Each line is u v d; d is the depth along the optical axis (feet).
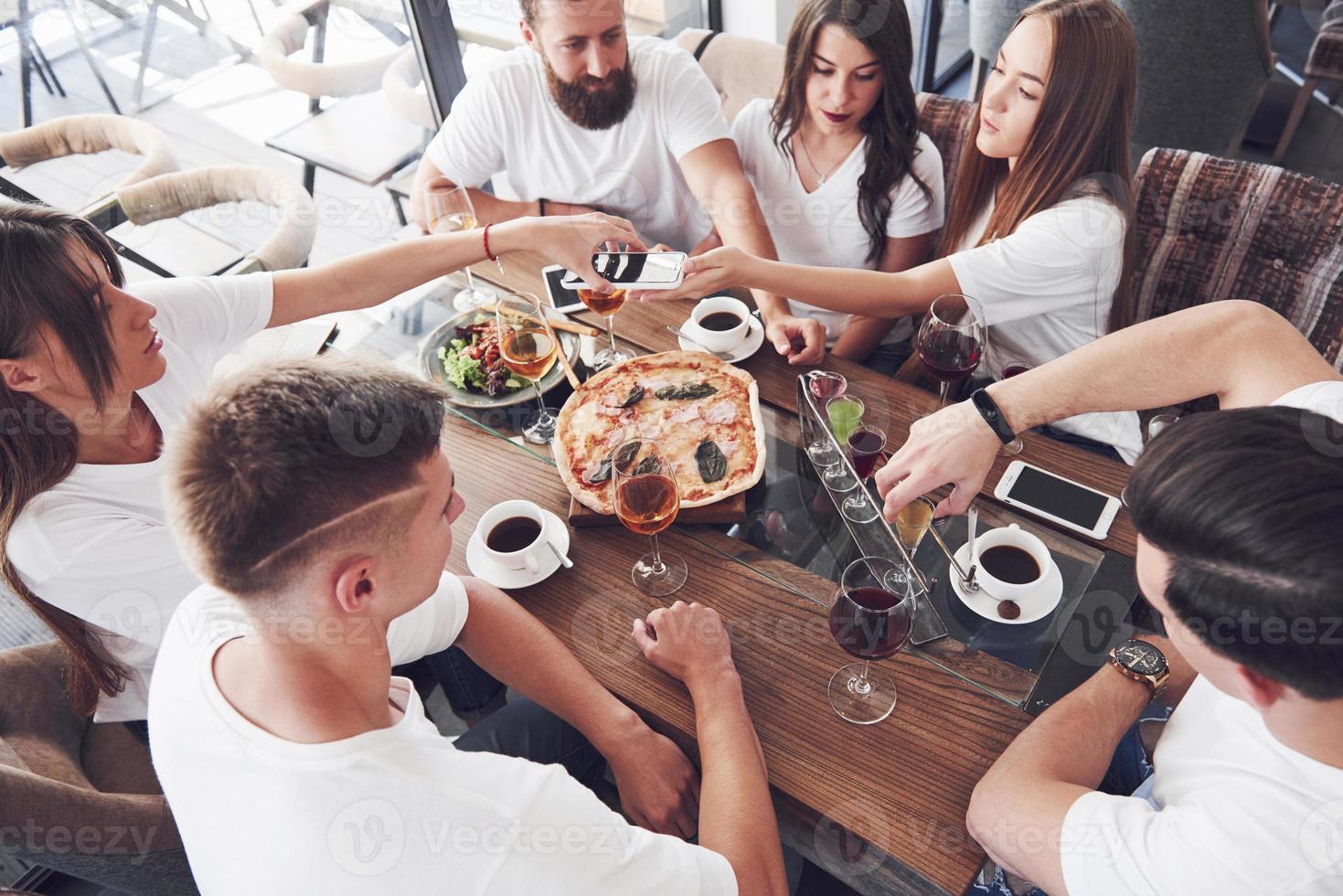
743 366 5.27
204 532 2.41
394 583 2.74
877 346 6.70
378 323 5.73
